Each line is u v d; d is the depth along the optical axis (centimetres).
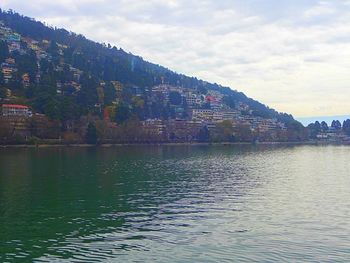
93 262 3306
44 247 3703
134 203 5781
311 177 9344
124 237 3994
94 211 5241
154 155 17025
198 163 13288
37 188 7162
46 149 19225
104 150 19862
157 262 3288
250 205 5606
